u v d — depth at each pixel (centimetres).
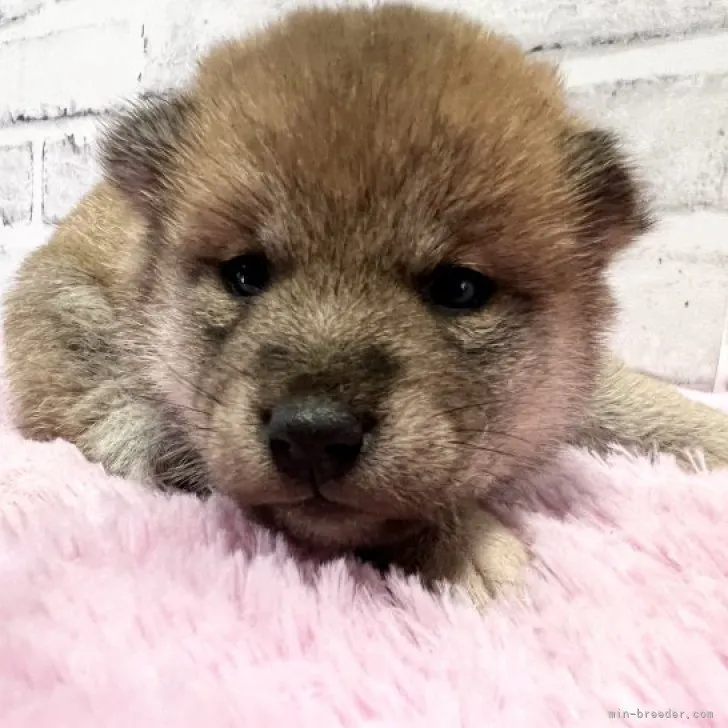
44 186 30
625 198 15
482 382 13
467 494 13
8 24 30
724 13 22
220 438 12
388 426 11
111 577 11
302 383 11
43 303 19
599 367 16
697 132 23
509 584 12
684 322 24
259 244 13
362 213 12
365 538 13
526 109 14
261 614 10
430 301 13
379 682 9
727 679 9
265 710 9
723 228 23
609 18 23
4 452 16
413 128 12
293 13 17
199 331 14
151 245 16
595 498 15
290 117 13
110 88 29
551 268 14
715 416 20
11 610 10
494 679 9
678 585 12
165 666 9
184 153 15
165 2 27
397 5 17
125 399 17
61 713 8
